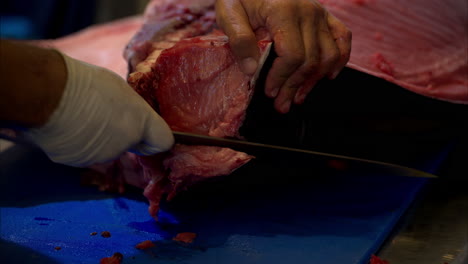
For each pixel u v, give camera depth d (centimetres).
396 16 196
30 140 134
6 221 176
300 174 188
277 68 144
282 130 162
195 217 177
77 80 125
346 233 163
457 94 193
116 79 135
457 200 189
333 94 170
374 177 200
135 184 194
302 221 172
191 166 153
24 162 227
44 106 121
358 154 193
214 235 165
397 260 154
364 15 192
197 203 184
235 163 150
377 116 185
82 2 433
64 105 123
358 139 190
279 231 166
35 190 202
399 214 173
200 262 150
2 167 221
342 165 200
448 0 211
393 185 193
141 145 146
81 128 129
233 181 168
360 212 176
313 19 145
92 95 128
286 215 176
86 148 132
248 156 151
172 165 155
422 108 190
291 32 141
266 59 144
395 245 162
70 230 170
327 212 177
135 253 155
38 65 119
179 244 160
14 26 492
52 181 210
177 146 156
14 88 114
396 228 171
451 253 155
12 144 242
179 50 154
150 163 160
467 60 203
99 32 274
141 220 176
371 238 160
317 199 186
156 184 163
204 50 153
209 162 152
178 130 158
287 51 140
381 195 186
